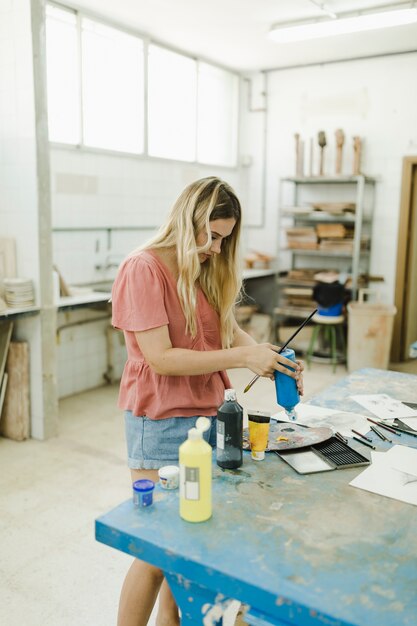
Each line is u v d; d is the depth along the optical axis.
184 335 1.55
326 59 5.50
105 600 2.03
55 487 2.87
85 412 4.07
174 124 5.31
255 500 1.25
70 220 4.30
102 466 3.13
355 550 1.06
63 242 4.27
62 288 3.91
